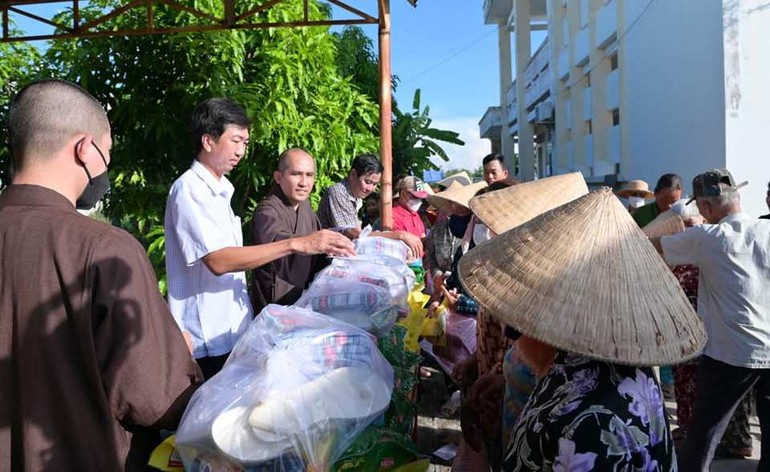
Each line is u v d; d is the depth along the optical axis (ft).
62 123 4.65
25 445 4.30
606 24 40.98
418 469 5.14
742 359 9.48
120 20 14.51
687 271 12.16
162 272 15.12
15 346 4.38
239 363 4.97
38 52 18.56
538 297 4.01
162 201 16.19
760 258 9.48
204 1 14.35
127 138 15.28
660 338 3.83
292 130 15.06
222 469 4.43
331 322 5.42
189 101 14.57
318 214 13.25
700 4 26.09
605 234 4.15
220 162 7.61
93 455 4.37
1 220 4.50
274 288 8.99
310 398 4.46
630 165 36.73
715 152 24.86
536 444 4.13
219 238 7.38
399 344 6.84
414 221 17.72
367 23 12.12
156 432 5.22
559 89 54.03
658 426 3.96
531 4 73.20
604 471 3.72
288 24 12.46
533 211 7.36
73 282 4.39
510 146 87.20
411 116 28.73
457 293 11.53
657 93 31.81
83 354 4.39
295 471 4.38
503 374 6.65
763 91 23.76
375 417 4.80
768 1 23.47
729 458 11.80
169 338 4.73
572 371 4.21
